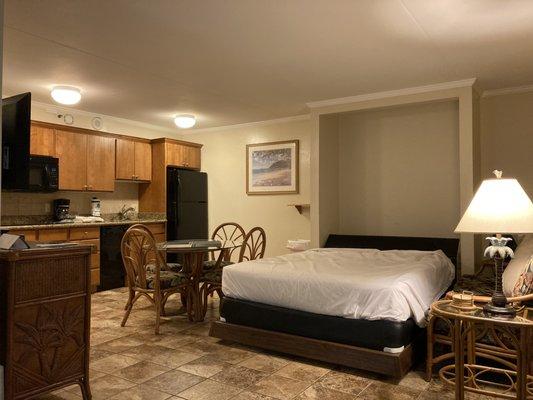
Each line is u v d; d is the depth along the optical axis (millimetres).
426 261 3672
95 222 5426
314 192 5234
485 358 2779
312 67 3852
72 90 4453
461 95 4320
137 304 4727
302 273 3143
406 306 2748
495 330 2588
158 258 3717
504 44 3303
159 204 6426
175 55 3525
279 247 6301
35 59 3613
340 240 5242
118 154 5996
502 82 4375
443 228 4961
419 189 5129
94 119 5891
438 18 2824
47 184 5008
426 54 3514
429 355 2674
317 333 2953
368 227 5484
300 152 6105
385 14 2764
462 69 3934
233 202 6766
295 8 2672
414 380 2686
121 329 3801
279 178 6285
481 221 2158
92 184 5625
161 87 4516
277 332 3143
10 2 2588
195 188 6676
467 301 2408
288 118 6172
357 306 2809
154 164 6496
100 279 5398
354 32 3053
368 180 5492
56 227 4902
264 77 4164
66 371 2270
